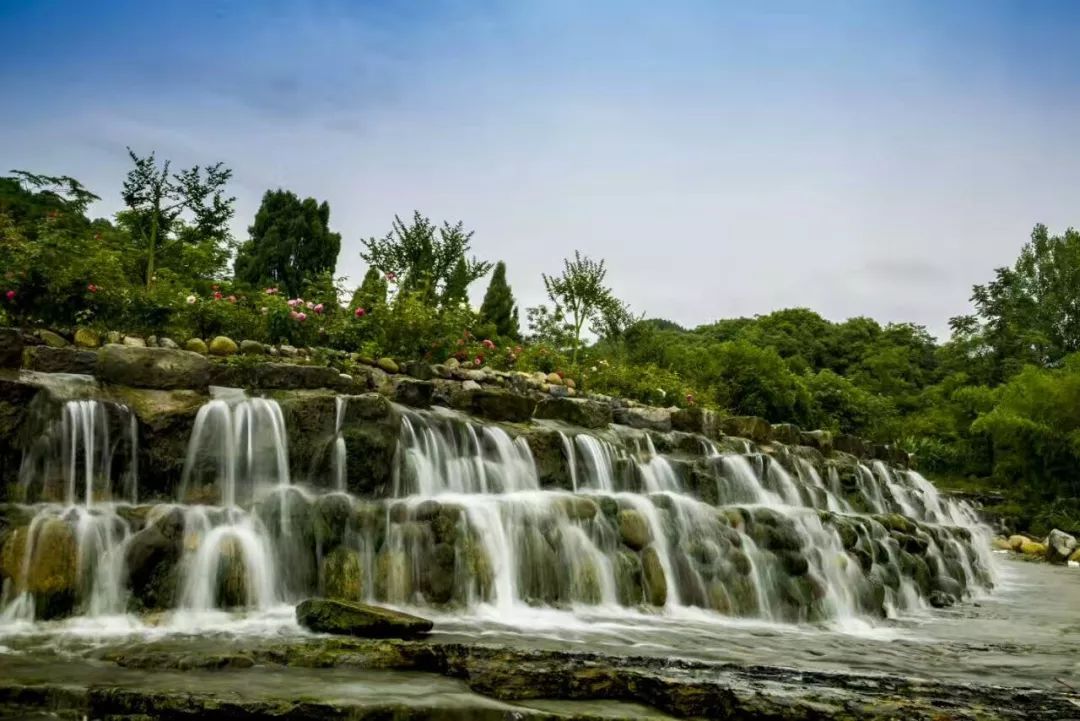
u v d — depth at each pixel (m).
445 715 5.25
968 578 16.20
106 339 12.43
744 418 18.28
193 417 9.30
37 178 25.00
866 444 22.77
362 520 8.71
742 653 7.79
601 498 10.59
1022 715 5.90
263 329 15.16
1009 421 35.81
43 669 5.57
